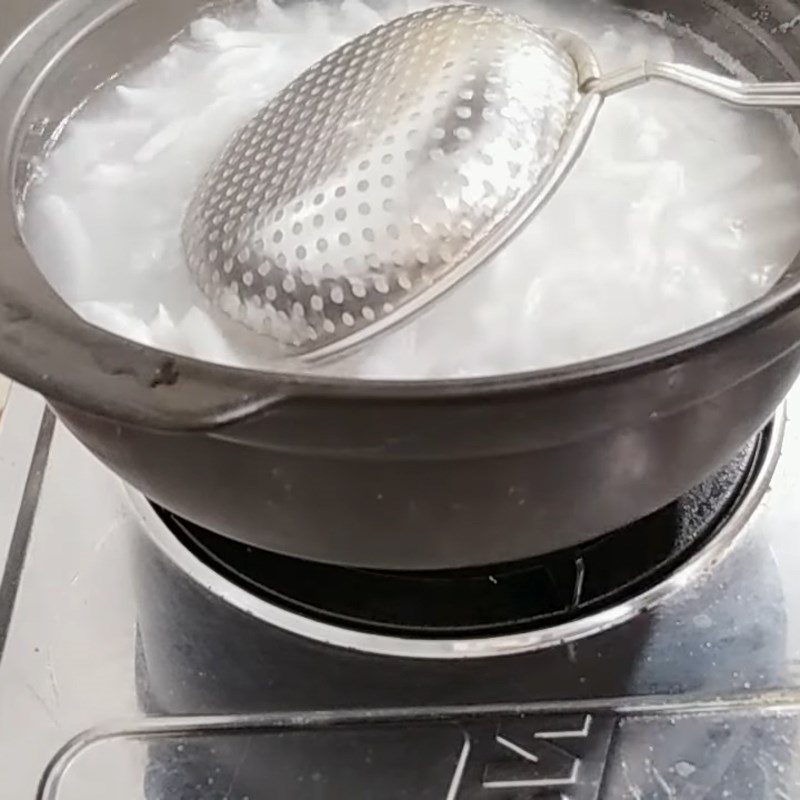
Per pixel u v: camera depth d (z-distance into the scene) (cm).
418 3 60
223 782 44
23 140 51
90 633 50
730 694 45
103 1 55
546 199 44
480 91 45
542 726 45
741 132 51
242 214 46
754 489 52
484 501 39
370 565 43
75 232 50
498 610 49
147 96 56
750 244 47
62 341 36
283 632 49
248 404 34
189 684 47
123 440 41
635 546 50
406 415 34
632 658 47
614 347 43
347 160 44
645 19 58
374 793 44
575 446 38
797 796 42
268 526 42
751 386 40
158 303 47
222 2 60
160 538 53
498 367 43
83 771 45
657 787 43
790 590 49
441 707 46
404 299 42
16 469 56
